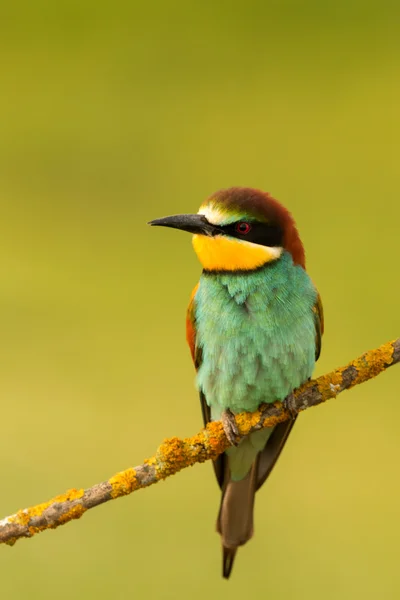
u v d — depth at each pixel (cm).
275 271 671
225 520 725
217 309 676
